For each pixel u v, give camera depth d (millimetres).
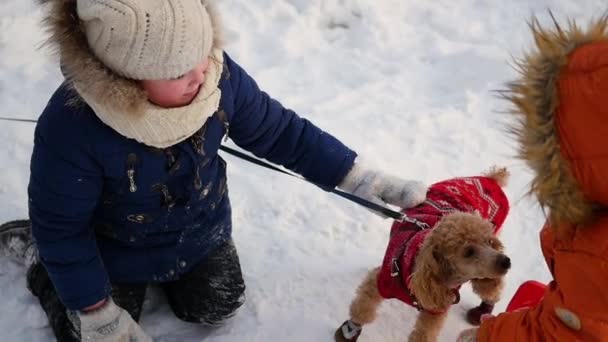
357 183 2107
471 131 3365
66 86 1649
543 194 1294
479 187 2252
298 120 2096
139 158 1710
